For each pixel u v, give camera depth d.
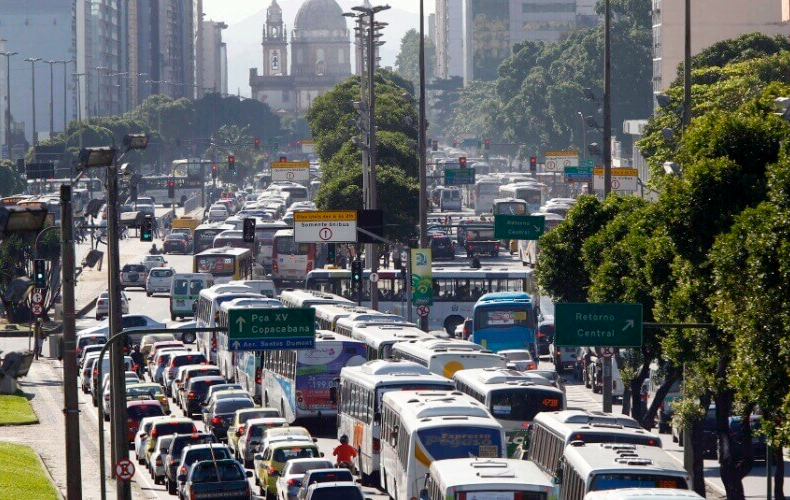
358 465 135.50
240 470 119.38
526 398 126.69
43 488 123.62
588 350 196.00
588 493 80.75
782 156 86.62
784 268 82.94
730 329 90.75
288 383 163.00
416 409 114.19
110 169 123.25
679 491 77.75
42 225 76.44
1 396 190.50
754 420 135.38
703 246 100.88
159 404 165.50
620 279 130.50
